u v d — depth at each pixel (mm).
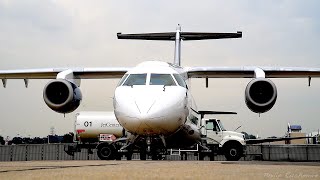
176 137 16141
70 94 15945
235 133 22047
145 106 13023
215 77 18844
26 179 4098
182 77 15648
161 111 13016
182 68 17281
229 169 6160
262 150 30359
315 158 29672
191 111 16406
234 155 21359
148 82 14227
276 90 15492
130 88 13984
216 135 21938
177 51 21047
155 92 13641
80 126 26531
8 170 5887
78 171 5547
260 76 16141
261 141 27859
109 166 7367
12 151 29188
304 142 47469
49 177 4367
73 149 26906
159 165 7840
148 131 13203
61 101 16266
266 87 15750
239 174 4973
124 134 22641
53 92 16406
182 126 15023
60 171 5555
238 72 18062
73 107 16500
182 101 14125
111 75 18719
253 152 30516
